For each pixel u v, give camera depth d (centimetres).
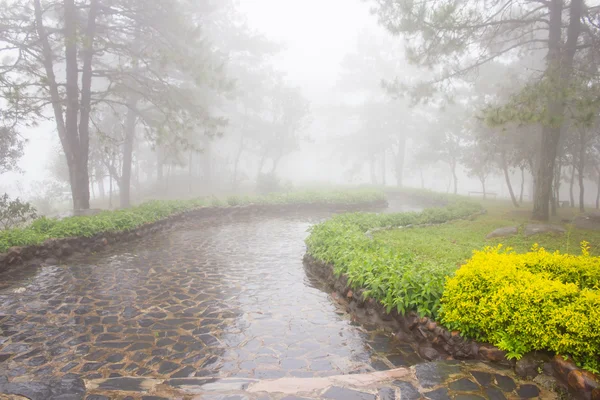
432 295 594
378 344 594
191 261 1145
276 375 496
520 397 394
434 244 1259
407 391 402
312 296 833
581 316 413
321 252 1012
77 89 1808
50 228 1171
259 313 727
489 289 502
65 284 883
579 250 1173
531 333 442
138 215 1570
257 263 1137
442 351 530
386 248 968
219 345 584
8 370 496
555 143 1752
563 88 1308
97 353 550
